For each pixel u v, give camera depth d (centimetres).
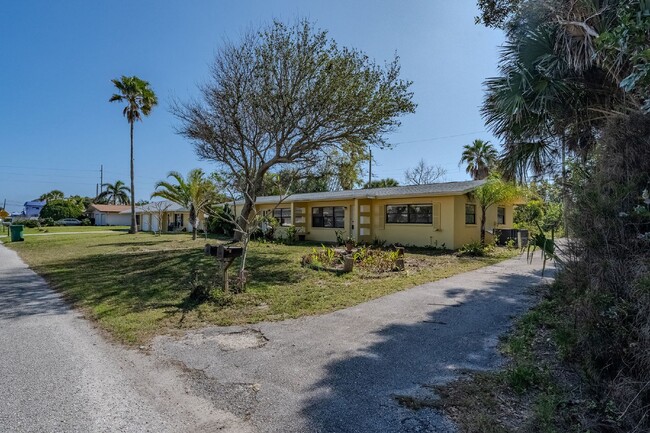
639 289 262
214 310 557
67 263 1088
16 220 4297
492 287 725
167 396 295
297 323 497
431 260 1141
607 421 248
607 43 337
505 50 541
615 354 278
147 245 1655
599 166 337
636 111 309
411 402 281
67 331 462
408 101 1200
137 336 442
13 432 242
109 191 6388
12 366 353
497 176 1327
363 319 514
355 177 1515
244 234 700
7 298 645
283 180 1472
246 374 336
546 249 408
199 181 2012
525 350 381
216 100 1231
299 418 261
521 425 248
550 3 471
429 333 451
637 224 296
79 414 266
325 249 1159
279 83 1166
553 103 506
